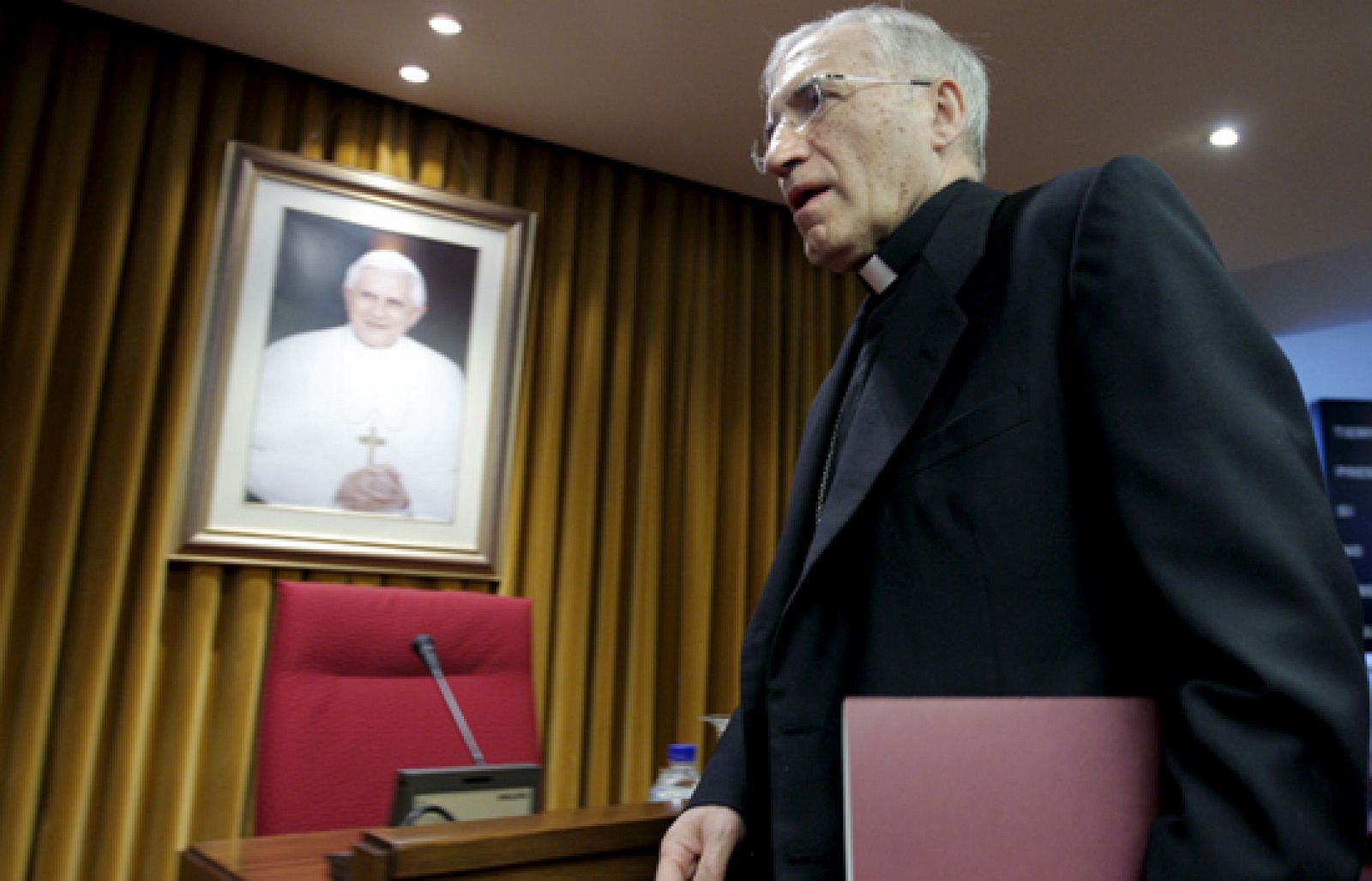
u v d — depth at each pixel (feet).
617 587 9.70
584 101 9.33
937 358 2.28
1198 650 1.64
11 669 7.36
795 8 7.84
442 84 9.12
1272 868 1.42
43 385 7.66
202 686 7.82
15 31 8.10
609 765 9.37
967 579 2.07
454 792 3.57
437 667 5.04
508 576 9.27
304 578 8.41
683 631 9.91
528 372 9.72
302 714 5.40
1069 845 1.63
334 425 8.66
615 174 10.56
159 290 8.14
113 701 7.66
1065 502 2.02
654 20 8.06
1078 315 2.03
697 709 9.80
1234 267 12.76
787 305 11.41
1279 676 1.51
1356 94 8.65
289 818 5.13
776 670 2.33
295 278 8.68
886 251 2.68
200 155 8.62
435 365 9.16
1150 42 8.02
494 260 9.55
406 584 8.86
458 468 9.13
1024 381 2.13
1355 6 7.45
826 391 2.99
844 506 2.25
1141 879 1.58
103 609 7.54
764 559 10.66
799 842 2.16
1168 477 1.73
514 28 8.23
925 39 2.85
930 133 2.76
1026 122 9.33
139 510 7.99
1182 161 9.95
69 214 7.94
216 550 8.02
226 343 8.30
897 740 1.62
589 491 9.68
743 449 10.69
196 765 7.76
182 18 8.29
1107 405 1.88
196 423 8.10
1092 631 1.94
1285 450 1.73
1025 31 7.93
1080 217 2.15
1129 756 1.70
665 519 10.20
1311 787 1.48
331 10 8.07
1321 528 1.67
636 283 10.43
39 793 7.23
